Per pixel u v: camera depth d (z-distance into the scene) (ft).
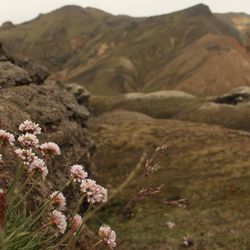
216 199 145.69
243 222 115.44
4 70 63.77
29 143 16.97
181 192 156.04
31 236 14.85
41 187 36.22
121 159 224.53
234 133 260.21
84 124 83.76
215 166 189.26
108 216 119.34
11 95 56.24
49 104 61.31
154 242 104.22
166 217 126.62
